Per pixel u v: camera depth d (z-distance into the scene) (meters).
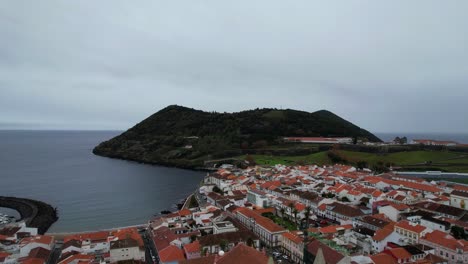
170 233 119.88
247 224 134.88
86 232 137.38
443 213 132.38
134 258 101.69
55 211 181.25
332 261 80.88
